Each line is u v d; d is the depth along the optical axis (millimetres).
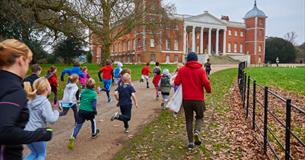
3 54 2385
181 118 10008
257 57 91562
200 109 6828
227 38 89688
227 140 7539
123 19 31188
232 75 31688
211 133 8195
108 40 25859
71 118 9914
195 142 6980
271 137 7840
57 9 18234
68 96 8719
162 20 38469
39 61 44875
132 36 75688
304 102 13430
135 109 11734
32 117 4766
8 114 2162
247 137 7797
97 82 21766
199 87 6812
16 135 2166
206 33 90688
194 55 6918
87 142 7348
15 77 2400
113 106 12391
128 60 79312
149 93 16656
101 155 6426
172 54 76625
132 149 6824
